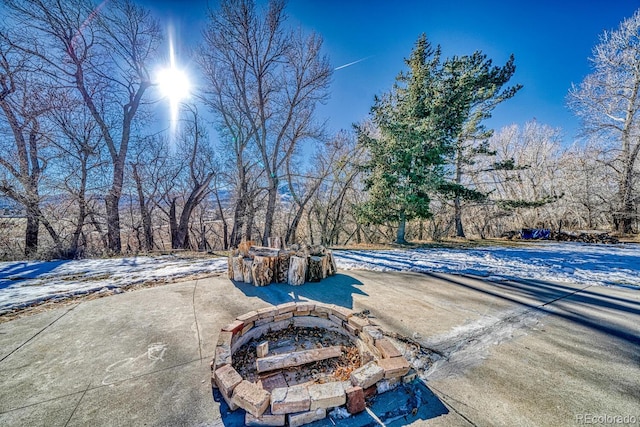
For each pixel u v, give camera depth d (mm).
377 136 15477
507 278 5027
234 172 16484
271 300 3646
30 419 1524
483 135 13016
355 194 18375
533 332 2754
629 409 1643
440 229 20109
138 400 1683
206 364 2104
